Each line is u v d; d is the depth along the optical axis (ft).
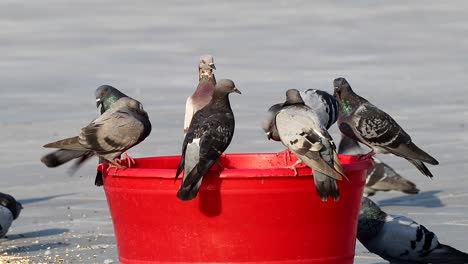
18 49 129.90
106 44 132.16
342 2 171.01
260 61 110.42
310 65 106.42
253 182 26.63
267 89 89.20
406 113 76.18
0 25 158.61
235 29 144.05
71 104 84.28
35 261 37.01
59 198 50.37
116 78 100.22
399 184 45.34
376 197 49.29
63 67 110.63
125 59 116.16
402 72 100.42
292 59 112.16
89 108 82.02
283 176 26.63
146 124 33.01
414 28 139.64
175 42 131.64
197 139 27.61
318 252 27.73
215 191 26.76
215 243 27.09
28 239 41.32
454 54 113.91
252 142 63.41
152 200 27.37
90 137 31.81
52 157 31.68
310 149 27.35
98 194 51.19
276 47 123.24
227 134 28.27
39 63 115.14
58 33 146.30
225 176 26.55
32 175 56.80
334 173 26.73
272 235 27.09
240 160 33.12
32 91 92.68
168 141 64.95
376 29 139.33
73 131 71.20
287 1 173.99
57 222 44.73
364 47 122.01
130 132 32.30
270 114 39.65
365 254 37.55
